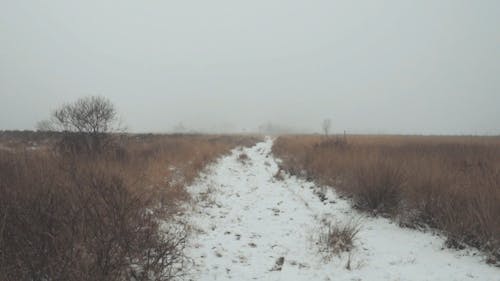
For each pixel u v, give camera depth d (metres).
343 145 13.37
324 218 5.67
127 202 3.73
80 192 3.68
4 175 3.77
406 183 5.83
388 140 19.53
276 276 3.52
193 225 5.01
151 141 16.08
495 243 3.96
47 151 5.68
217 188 8.24
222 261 3.87
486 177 5.59
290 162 12.81
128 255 2.97
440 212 4.91
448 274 3.51
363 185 6.11
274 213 6.15
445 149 12.02
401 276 3.47
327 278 3.46
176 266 3.51
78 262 2.47
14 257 2.42
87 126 8.88
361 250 4.21
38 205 2.95
